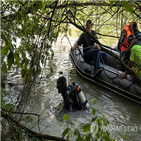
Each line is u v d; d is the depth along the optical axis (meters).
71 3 2.37
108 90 5.12
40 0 1.51
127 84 4.72
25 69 1.74
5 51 1.21
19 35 2.52
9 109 2.17
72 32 9.55
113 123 3.62
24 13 1.92
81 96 3.82
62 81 3.75
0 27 1.95
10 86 4.61
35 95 4.45
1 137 1.92
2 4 2.79
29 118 2.08
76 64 6.05
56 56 7.07
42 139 1.62
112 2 0.97
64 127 3.42
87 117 3.70
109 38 8.43
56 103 4.21
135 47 3.32
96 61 5.14
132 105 4.41
